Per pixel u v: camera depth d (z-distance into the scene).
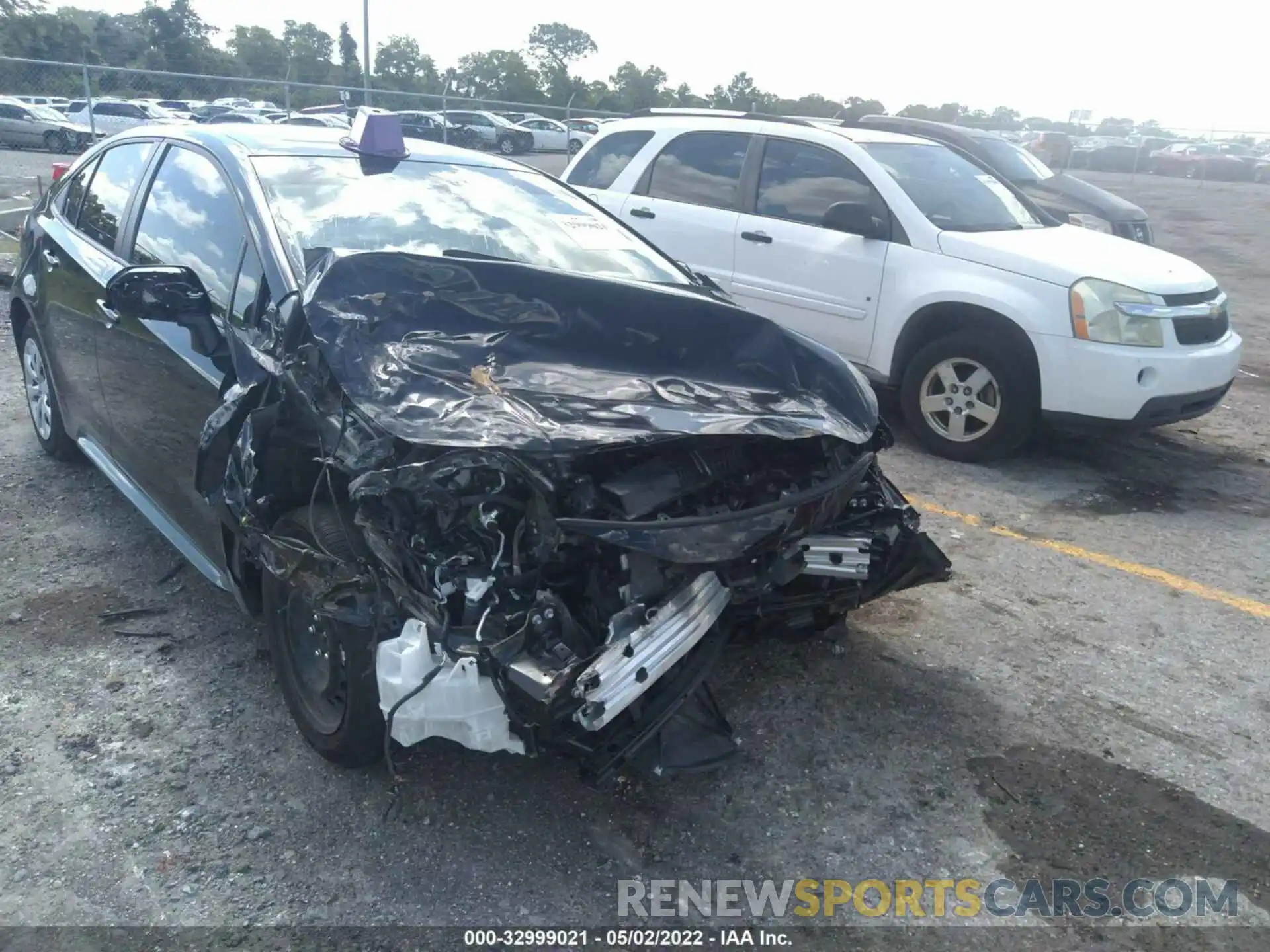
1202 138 34.94
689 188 7.48
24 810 2.95
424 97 19.17
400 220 3.76
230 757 3.22
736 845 2.97
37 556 4.44
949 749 3.44
